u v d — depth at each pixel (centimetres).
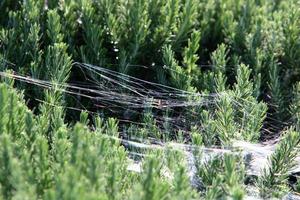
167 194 581
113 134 750
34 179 591
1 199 567
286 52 1012
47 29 948
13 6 1015
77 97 923
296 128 869
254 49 997
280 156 737
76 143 598
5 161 579
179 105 901
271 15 1132
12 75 833
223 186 641
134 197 554
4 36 905
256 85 916
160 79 946
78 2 989
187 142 863
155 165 610
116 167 616
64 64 856
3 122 665
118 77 934
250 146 798
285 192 735
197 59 966
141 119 912
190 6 980
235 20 1120
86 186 550
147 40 980
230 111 800
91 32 934
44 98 858
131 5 972
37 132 712
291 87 1001
